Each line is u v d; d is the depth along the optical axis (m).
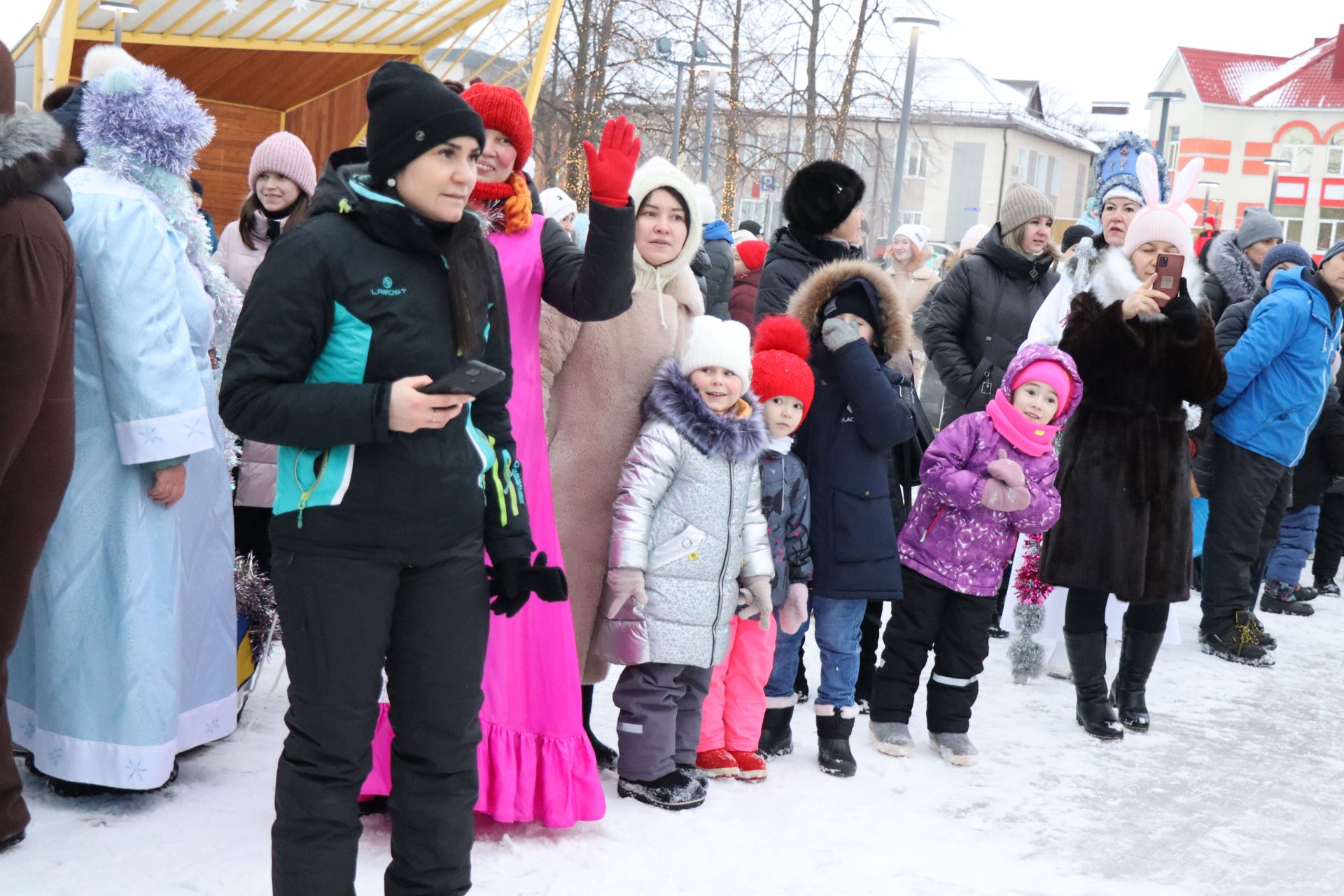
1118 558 4.46
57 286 2.87
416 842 2.47
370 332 2.28
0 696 2.92
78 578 3.20
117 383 3.15
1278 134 57.00
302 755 2.35
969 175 49.56
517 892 2.91
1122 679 4.75
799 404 3.84
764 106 24.08
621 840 3.28
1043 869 3.31
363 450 2.29
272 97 15.15
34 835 3.04
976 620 4.15
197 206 3.91
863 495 3.94
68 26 11.45
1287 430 5.77
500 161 3.23
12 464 2.93
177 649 3.31
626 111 22.73
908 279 8.09
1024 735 4.53
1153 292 4.48
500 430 2.57
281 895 2.36
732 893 3.00
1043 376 4.11
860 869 3.20
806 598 3.86
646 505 3.49
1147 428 4.51
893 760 4.14
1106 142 5.23
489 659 3.20
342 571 2.31
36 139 2.87
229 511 3.58
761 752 4.10
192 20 12.83
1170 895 3.20
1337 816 3.89
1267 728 4.81
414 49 14.58
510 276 3.23
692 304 3.81
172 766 3.37
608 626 3.54
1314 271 5.85
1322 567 7.78
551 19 13.88
